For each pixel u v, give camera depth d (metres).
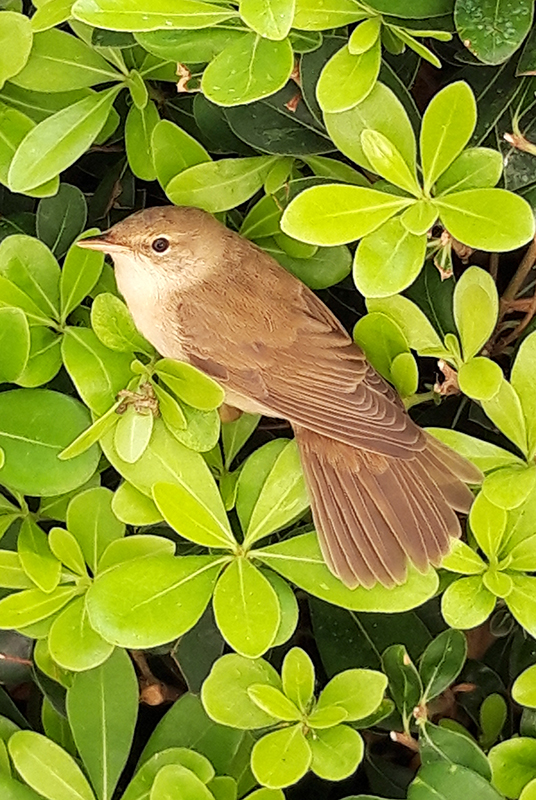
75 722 1.45
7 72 1.45
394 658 1.45
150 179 1.47
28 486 1.44
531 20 1.43
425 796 1.43
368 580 1.45
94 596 1.43
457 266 1.50
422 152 1.43
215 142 1.48
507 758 1.44
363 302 1.50
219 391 1.44
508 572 1.45
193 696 1.45
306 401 1.47
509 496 1.44
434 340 1.46
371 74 1.43
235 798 1.44
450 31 1.44
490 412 1.45
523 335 1.49
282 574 1.45
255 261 1.48
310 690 1.44
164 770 1.43
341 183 1.46
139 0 1.42
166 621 1.43
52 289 1.46
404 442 1.46
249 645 1.43
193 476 1.45
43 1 1.46
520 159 1.46
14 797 1.44
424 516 1.46
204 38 1.44
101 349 1.45
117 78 1.47
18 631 1.46
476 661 1.49
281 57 1.43
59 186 1.48
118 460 1.45
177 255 1.47
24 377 1.45
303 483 1.46
